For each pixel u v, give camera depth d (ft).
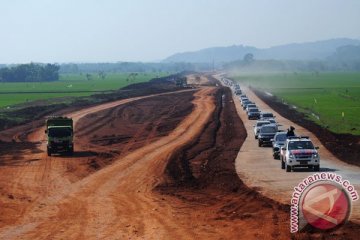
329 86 610.65
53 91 550.36
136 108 354.13
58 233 72.79
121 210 87.15
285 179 110.83
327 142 172.65
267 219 75.66
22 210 89.35
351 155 143.33
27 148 184.55
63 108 351.05
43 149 181.27
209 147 174.50
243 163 137.90
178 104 378.53
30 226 77.61
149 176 123.03
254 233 68.03
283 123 241.76
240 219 77.20
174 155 153.89
